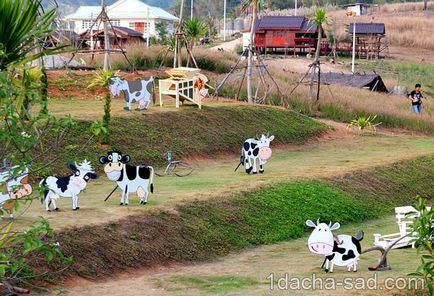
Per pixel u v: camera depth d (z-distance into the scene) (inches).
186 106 1391.5
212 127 1330.0
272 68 2091.5
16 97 523.5
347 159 1279.5
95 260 665.6
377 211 1031.0
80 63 1718.8
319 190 1003.3
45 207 765.3
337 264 675.4
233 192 908.0
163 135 1222.3
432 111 1940.2
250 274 681.6
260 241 831.1
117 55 1792.6
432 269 557.3
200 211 828.0
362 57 3203.7
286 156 1321.4
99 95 1466.5
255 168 1092.5
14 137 498.9
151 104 1396.4
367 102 1807.3
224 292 611.8
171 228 767.7
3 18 528.4
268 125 1438.2
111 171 805.2
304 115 1595.7
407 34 3688.5
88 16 3595.0
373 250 725.9
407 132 1688.0
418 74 2854.3
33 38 547.5
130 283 643.5
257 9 1688.0
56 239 659.4
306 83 1801.2
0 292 565.6
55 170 955.3
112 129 1159.6
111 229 716.7
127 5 3750.0
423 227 562.3
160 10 3907.5
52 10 559.5
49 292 595.5
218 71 1927.9
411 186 1164.5
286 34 3053.6
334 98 1763.0
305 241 856.9
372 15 4217.5
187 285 637.3
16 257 574.9
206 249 768.9
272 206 909.8
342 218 961.5
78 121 1123.9
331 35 3225.9
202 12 5374.0
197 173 1104.8
